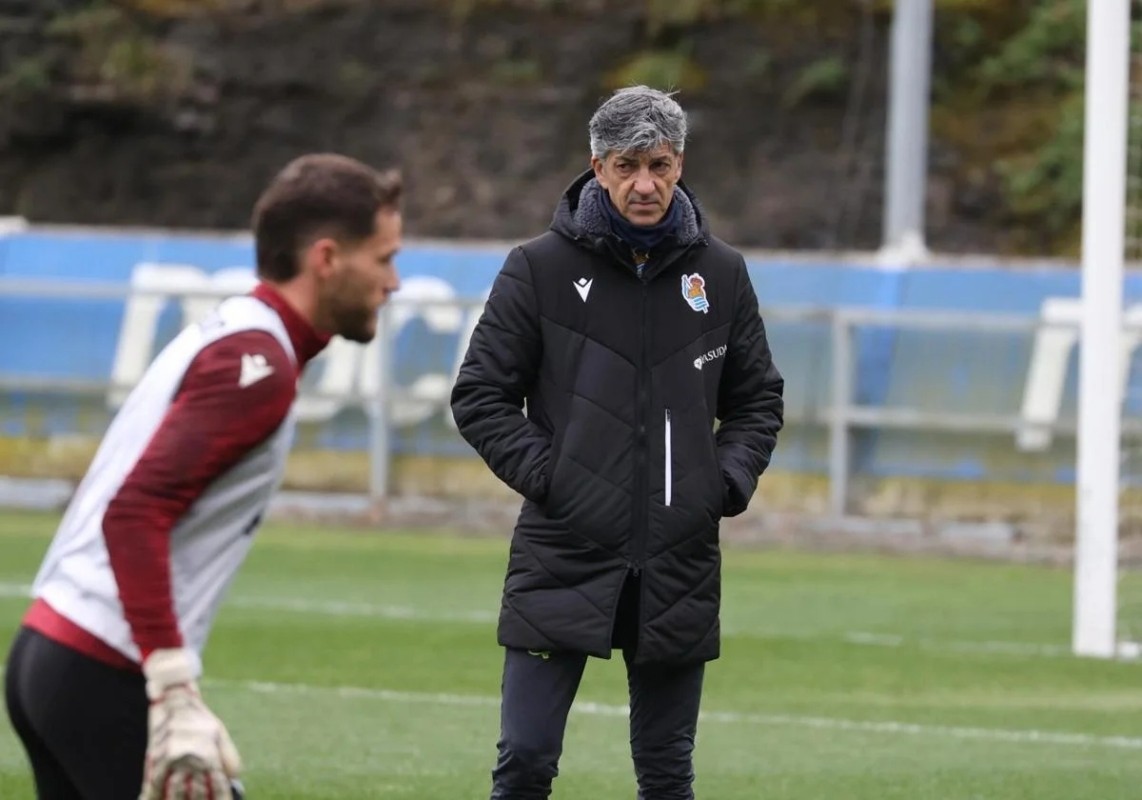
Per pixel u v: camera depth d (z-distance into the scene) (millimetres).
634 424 17516
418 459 55562
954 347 51844
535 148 79000
